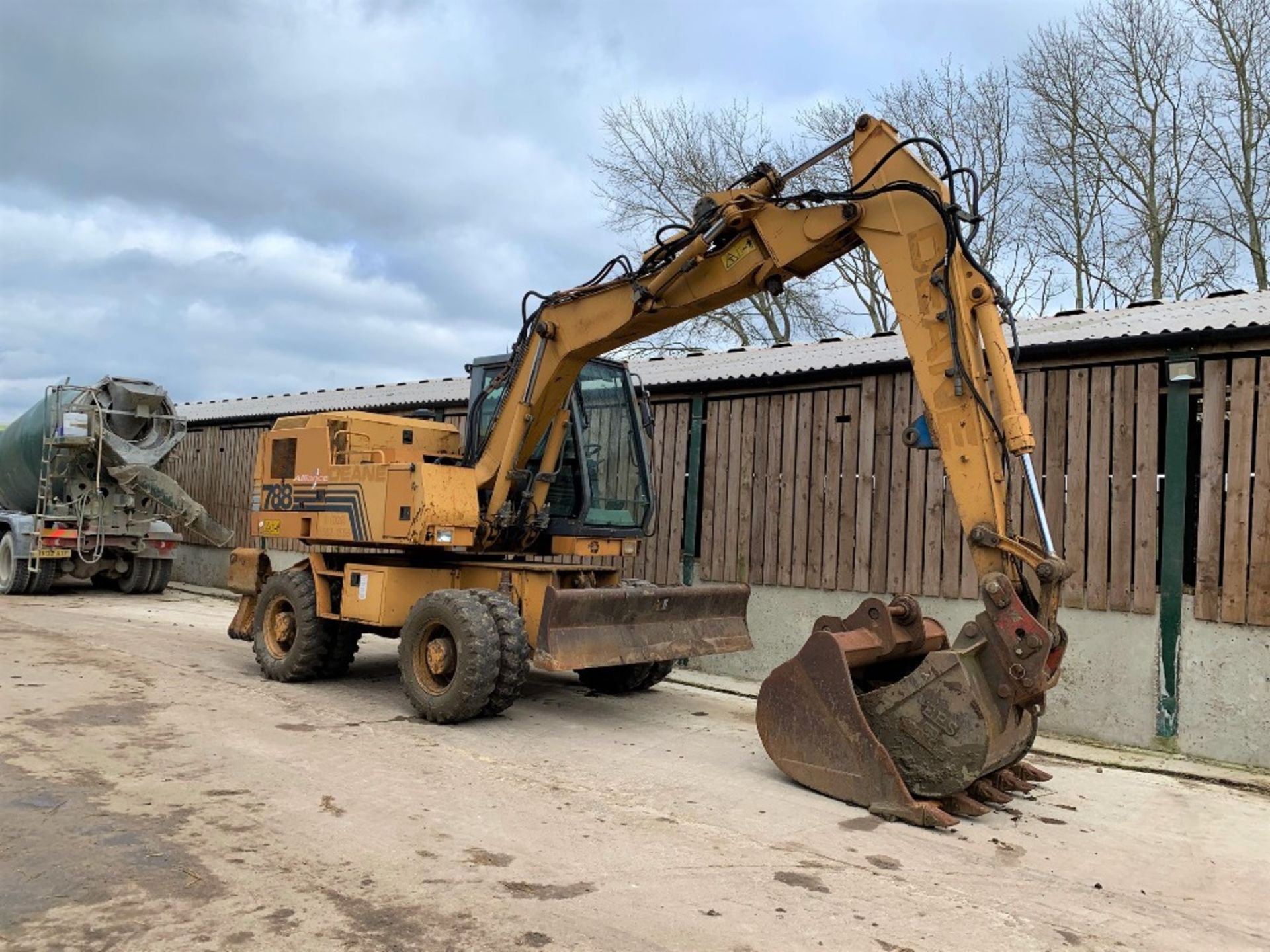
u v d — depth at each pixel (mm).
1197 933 3703
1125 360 7215
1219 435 6773
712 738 6621
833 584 8781
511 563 7605
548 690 8281
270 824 4340
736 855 4262
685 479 9961
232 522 15688
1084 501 7348
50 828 4141
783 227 5809
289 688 7660
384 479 7406
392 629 7742
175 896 3512
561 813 4754
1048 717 7410
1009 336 7695
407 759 5617
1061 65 17688
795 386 9180
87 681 7336
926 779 4988
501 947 3223
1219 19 16203
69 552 13656
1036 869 4320
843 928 3537
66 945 3088
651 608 6855
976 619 5051
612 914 3543
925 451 8281
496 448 7410
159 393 14078
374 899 3572
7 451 14414
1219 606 6711
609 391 8086
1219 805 5652
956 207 5070
